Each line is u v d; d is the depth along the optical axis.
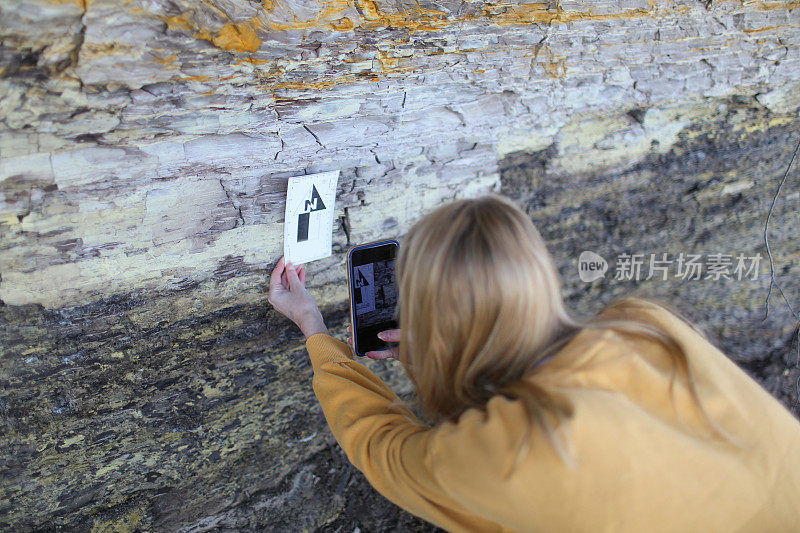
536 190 2.28
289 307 1.73
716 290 2.63
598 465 0.78
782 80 2.35
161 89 1.37
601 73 2.04
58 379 1.59
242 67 1.44
